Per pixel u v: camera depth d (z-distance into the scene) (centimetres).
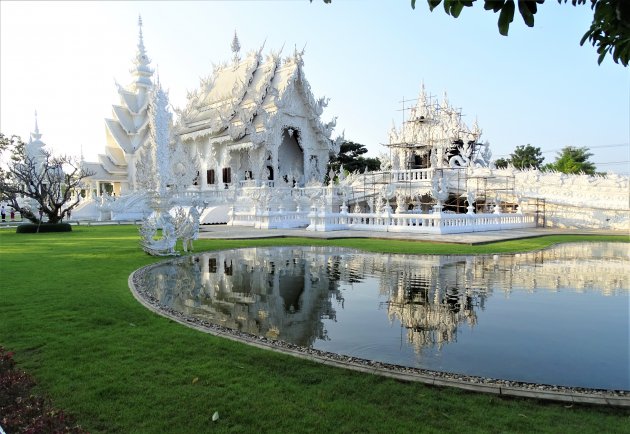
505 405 416
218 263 1409
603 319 755
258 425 379
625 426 376
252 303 881
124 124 5819
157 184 1606
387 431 367
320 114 4194
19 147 4931
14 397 432
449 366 543
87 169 4816
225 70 5012
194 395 436
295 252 1691
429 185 3438
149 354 551
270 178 4222
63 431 357
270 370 498
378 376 480
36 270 1209
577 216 3253
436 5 307
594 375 516
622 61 337
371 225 2608
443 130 3988
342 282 1092
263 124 3850
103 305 805
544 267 1333
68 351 563
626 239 2312
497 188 3538
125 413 402
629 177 3253
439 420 385
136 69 6012
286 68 4184
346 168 7300
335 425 377
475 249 1755
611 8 292
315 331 690
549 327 707
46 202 3681
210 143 4328
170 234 1584
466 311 813
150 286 1040
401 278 1148
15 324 680
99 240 2169
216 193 3762
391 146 4131
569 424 380
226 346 580
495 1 275
